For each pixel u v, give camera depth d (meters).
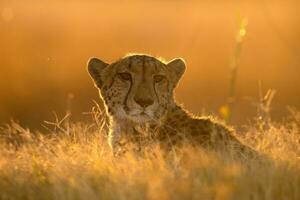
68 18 55.44
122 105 11.27
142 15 60.91
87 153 10.94
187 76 31.12
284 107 19.31
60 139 11.52
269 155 10.44
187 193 8.48
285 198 8.70
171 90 11.63
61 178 9.30
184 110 11.48
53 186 9.07
